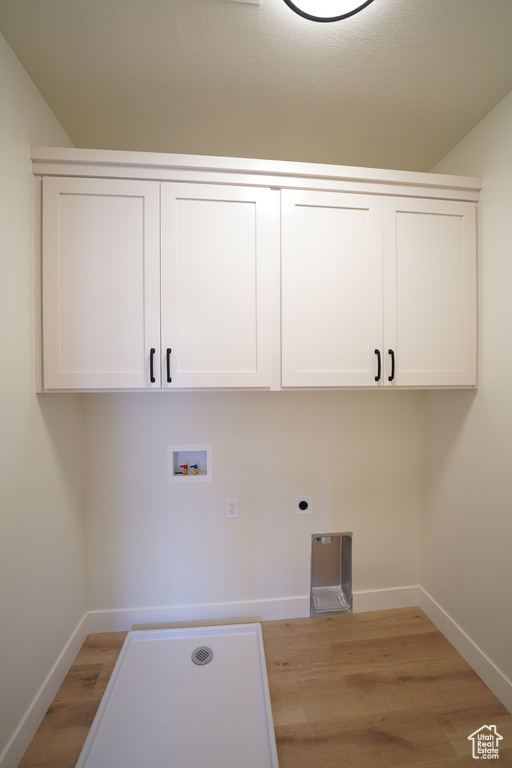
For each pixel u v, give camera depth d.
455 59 1.05
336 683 1.25
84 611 1.49
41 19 0.92
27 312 1.08
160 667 1.30
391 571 1.71
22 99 1.05
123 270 1.16
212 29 0.95
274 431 1.62
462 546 1.42
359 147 1.47
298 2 0.85
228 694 1.19
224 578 1.60
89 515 1.52
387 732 1.08
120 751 1.00
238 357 1.21
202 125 1.33
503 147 1.22
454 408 1.50
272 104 1.23
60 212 1.13
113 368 1.16
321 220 1.24
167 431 1.56
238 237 1.20
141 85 1.14
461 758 1.01
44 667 1.15
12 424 1.00
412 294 1.30
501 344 1.24
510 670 1.17
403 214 1.29
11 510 0.99
